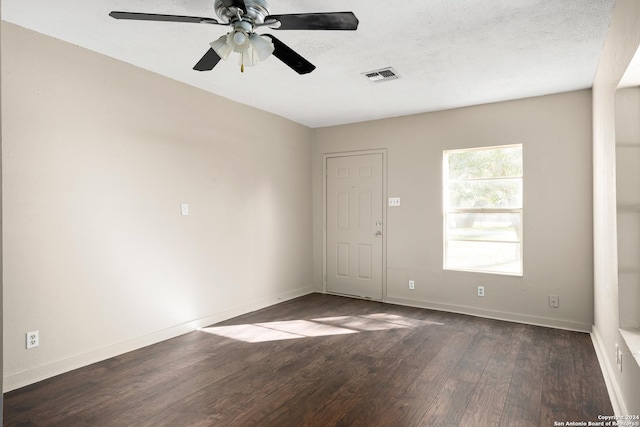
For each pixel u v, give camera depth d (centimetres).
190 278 390
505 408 245
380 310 470
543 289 412
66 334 295
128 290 336
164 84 365
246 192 457
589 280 390
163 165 364
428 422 230
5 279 263
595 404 249
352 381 281
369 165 523
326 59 322
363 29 271
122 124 331
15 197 267
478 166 457
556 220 405
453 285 464
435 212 475
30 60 274
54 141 287
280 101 442
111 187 323
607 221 281
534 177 416
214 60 255
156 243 358
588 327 389
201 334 381
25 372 273
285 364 311
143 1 238
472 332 388
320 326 407
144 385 275
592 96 382
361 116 504
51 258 286
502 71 347
